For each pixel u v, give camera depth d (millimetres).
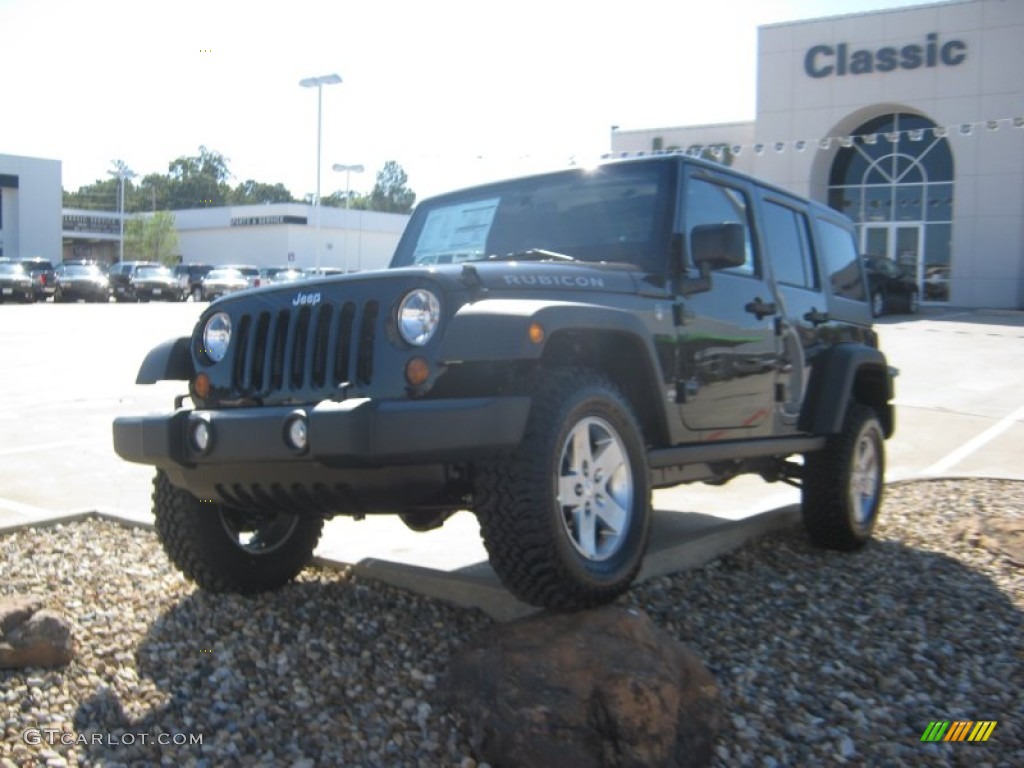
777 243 5562
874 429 5949
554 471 3516
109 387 12820
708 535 5383
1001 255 32219
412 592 4609
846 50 33562
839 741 3424
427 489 3553
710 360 4648
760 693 3729
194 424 3855
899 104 33031
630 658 3352
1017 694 3848
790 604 4711
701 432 4602
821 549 5770
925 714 3648
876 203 34562
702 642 4152
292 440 3529
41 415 10547
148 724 3393
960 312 30031
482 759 3225
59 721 3369
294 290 3949
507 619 4234
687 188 4648
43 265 39812
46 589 4672
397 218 67062
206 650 3961
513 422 3422
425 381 3521
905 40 32688
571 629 3500
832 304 6082
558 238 4727
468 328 3438
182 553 4414
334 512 3867
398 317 3627
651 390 4109
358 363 3672
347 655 3916
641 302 4234
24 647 3668
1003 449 9539
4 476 7645
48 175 57625
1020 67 31250
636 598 4539
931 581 5156
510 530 3467
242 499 3979
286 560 4664
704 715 3377
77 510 6176
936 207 33531
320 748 3260
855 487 5715
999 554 5668
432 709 3480
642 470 3938
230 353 4109
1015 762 3365
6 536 5664
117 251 76938
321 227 64062
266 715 3457
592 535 3748
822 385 5660
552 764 3115
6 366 15109
